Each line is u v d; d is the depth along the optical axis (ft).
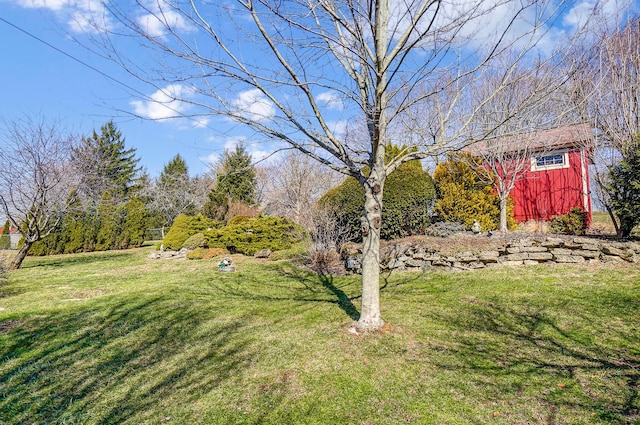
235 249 39.78
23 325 16.52
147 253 50.31
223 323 15.83
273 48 11.15
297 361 11.59
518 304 15.88
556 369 10.25
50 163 35.55
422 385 9.73
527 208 39.34
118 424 8.80
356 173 13.46
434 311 15.67
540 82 12.86
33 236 36.32
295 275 26.07
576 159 36.99
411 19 10.40
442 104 17.11
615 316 13.71
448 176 33.96
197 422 8.72
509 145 30.32
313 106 12.45
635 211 22.63
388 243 27.27
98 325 16.34
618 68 25.70
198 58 11.32
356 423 8.29
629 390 9.00
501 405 8.68
